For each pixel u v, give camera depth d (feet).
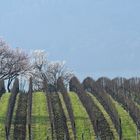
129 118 485.15
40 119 477.36
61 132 437.99
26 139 419.74
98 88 574.15
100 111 506.89
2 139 420.36
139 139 424.87
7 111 462.19
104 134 434.30
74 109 523.70
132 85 588.50
